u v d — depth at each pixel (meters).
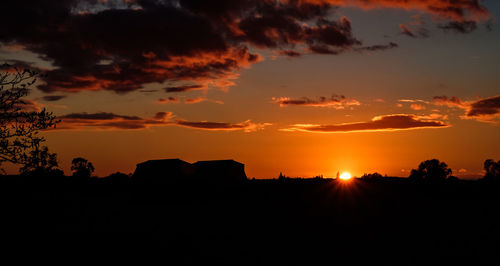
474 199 48.66
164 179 75.38
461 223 32.50
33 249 22.03
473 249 23.45
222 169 79.00
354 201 47.75
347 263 20.33
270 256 21.67
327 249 23.42
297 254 22.20
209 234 27.88
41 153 17.61
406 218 35.50
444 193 54.38
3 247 22.11
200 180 74.31
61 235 25.95
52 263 19.52
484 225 31.53
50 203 36.19
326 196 53.28
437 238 26.58
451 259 21.11
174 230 29.23
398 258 21.48
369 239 26.42
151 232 28.30
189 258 21.11
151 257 21.22
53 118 17.88
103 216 35.34
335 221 34.16
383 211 40.16
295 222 33.62
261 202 48.19
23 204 32.16
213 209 41.72
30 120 17.38
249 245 24.44
